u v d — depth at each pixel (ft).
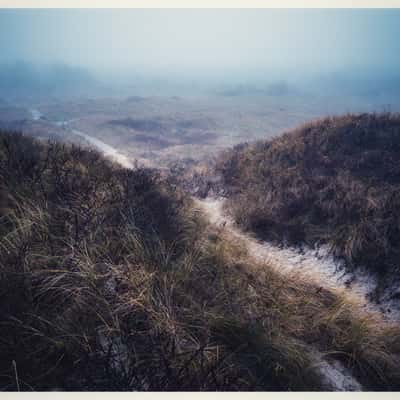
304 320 7.73
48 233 7.48
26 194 8.89
